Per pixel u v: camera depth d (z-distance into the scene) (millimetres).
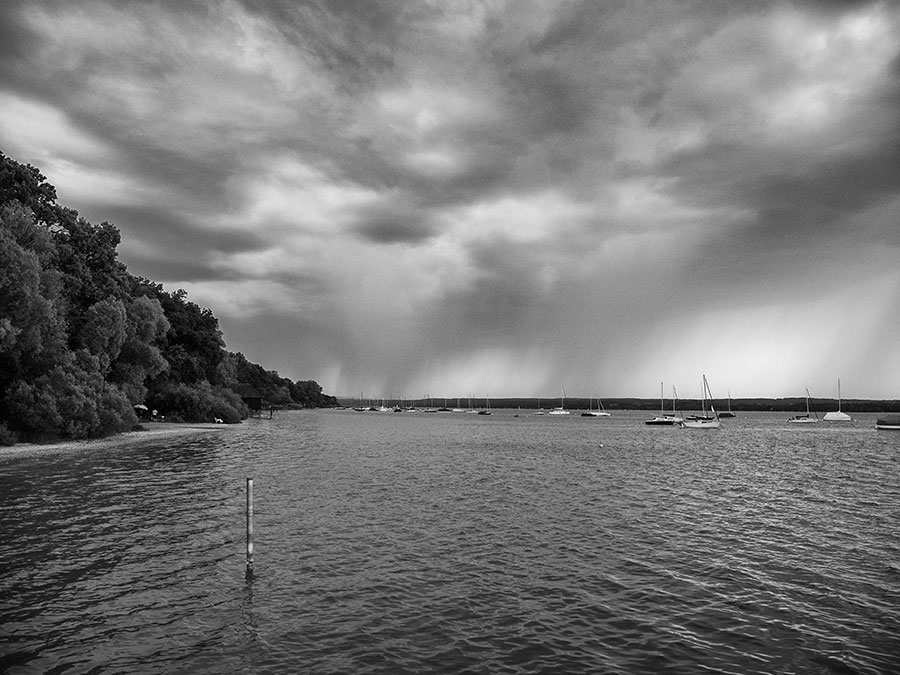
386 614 15523
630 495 38406
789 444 99875
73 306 68562
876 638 14492
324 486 38781
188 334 124438
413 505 32250
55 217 74062
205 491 34781
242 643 13492
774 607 16672
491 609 16078
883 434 137750
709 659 13117
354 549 22188
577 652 13359
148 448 61125
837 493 40312
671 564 21141
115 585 17438
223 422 122188
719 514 31672
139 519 26516
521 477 47344
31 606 15617
